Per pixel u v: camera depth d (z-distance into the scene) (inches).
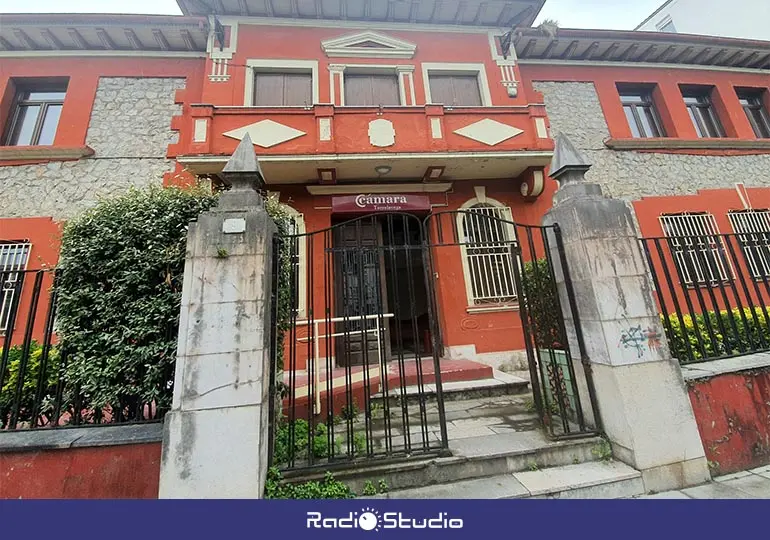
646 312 118.1
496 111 265.7
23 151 249.0
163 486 87.0
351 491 99.5
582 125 325.1
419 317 320.5
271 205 139.8
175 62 291.4
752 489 102.3
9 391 120.5
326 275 116.7
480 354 252.7
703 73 364.2
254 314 98.4
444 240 272.7
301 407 149.0
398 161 245.6
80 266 111.7
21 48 275.6
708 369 123.3
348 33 302.4
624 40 330.3
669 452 107.5
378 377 189.2
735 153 332.2
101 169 256.7
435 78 307.3
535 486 100.0
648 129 351.6
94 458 93.5
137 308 110.2
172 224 120.3
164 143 268.8
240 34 285.6
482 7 306.0
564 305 132.7
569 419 138.7
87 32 271.3
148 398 106.7
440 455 108.2
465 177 279.1
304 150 241.3
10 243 233.8
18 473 91.8
